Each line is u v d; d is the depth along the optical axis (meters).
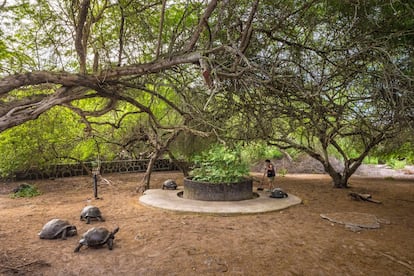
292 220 9.24
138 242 7.23
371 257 6.38
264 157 25.16
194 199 11.55
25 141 15.18
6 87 4.64
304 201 12.20
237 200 11.48
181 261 6.14
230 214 9.71
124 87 6.50
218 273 5.64
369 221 8.97
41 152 15.97
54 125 14.12
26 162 16.27
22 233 7.88
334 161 25.27
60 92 5.45
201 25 5.50
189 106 7.25
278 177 20.58
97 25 7.15
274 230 8.20
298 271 5.73
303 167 24.47
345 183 15.98
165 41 7.50
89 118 15.60
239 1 6.25
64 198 12.54
